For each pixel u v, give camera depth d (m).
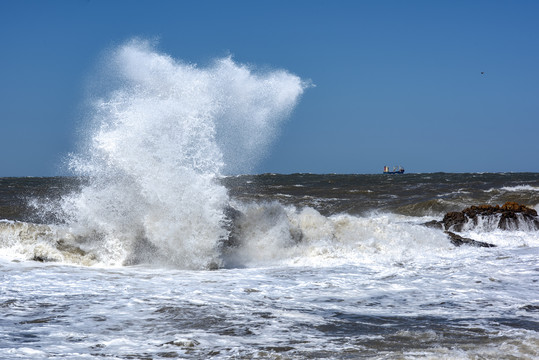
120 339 7.45
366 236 17.30
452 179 76.88
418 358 6.45
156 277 12.64
